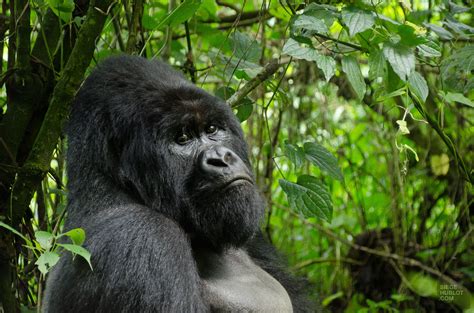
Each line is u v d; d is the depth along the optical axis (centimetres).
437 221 1015
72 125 560
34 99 588
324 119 990
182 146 551
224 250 584
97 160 548
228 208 536
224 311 545
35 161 554
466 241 955
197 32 838
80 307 503
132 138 545
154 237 514
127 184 552
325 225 1083
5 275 584
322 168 638
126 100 547
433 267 947
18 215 569
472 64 630
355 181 1042
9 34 597
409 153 997
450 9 693
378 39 581
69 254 530
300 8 704
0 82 577
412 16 622
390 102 906
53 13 611
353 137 1112
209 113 555
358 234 1030
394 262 988
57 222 620
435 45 586
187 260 522
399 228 997
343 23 583
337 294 973
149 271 500
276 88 707
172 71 587
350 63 578
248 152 596
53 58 603
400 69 549
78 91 570
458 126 976
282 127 1022
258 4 1020
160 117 543
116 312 493
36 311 644
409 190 1050
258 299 559
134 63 567
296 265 1005
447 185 1004
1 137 580
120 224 516
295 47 579
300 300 649
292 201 627
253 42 711
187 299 507
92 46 545
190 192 546
